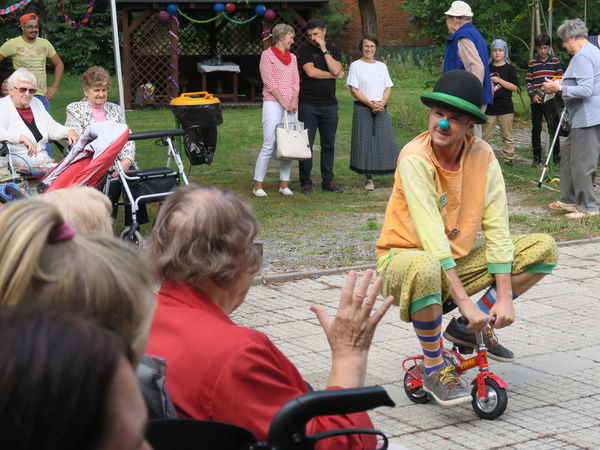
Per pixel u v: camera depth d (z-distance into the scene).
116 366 1.01
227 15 23.16
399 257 4.13
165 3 20.86
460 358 4.43
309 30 10.90
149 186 7.87
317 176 12.61
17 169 7.91
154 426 1.78
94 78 8.52
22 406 0.95
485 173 4.29
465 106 3.98
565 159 9.73
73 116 8.47
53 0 27.86
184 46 23.48
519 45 19.78
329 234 8.77
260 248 2.31
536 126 13.01
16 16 27.16
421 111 18.97
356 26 33.50
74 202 2.80
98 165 6.98
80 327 1.01
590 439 4.05
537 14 17.03
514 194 11.04
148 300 1.34
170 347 2.11
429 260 4.05
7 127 7.95
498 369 5.01
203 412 2.04
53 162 8.21
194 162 9.38
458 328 4.60
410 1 19.50
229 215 2.22
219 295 2.26
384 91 11.14
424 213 4.14
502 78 13.01
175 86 21.55
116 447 1.02
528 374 4.92
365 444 2.18
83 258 1.28
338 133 16.95
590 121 9.27
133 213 7.77
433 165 4.20
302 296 6.63
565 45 9.38
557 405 4.46
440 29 18.92
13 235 1.25
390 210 4.34
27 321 0.99
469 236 4.32
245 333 2.12
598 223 9.09
